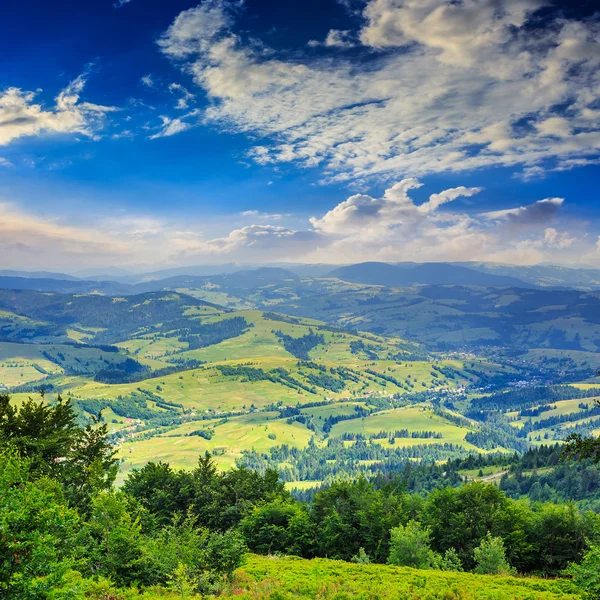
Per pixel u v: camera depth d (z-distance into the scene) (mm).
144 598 30734
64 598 18812
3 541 18062
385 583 49062
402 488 120750
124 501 35438
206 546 40875
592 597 29531
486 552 74062
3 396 65438
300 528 90312
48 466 60188
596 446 29016
